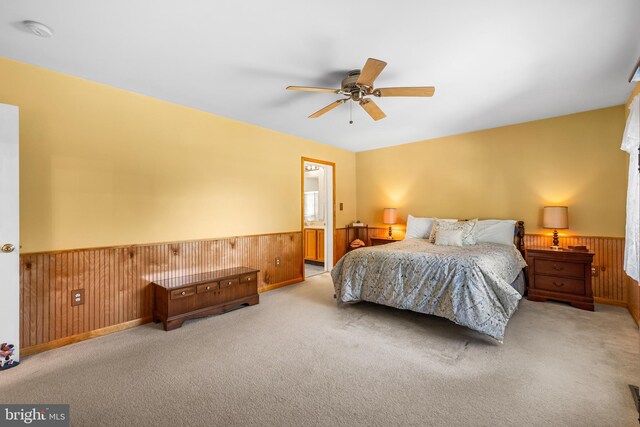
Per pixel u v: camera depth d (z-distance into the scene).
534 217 3.99
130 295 2.90
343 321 2.99
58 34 1.99
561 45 2.14
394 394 1.79
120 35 2.01
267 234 4.26
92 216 2.68
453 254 2.98
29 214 2.37
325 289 4.28
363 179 5.91
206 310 3.06
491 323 2.41
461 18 1.84
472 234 3.93
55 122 2.50
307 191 7.43
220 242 3.67
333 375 2.00
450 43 2.12
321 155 5.22
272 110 3.50
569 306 3.36
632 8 1.74
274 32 1.98
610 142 3.47
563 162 3.77
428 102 3.26
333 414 1.62
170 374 2.02
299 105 3.33
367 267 3.23
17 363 2.16
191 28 1.94
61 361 2.21
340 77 2.63
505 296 2.48
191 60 2.34
